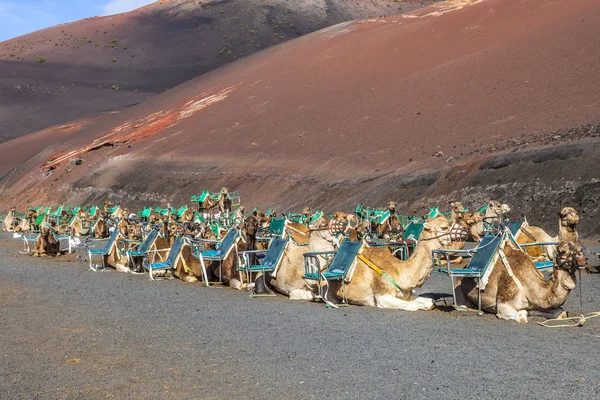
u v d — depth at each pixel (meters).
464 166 44.44
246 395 8.43
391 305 13.33
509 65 66.62
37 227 41.00
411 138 61.28
